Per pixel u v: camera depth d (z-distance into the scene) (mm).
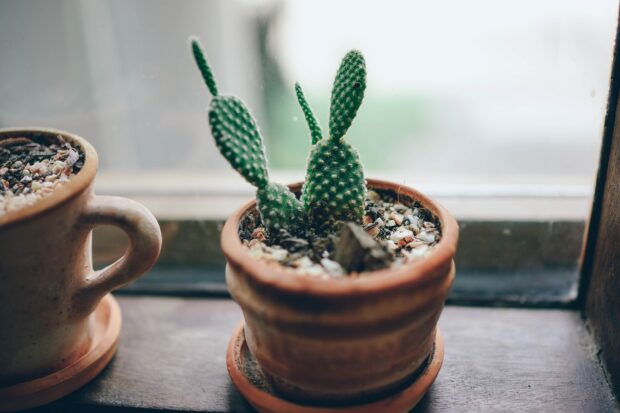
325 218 319
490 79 431
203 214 417
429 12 409
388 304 276
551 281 402
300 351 288
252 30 428
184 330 385
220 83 456
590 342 363
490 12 401
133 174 470
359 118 435
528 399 333
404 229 325
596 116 364
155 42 440
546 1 386
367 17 417
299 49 434
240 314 397
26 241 293
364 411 299
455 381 344
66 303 322
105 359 353
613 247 335
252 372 331
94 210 311
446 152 487
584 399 332
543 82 417
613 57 326
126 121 464
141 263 322
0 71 426
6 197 315
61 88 447
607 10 345
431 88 449
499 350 361
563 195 405
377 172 464
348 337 280
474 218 396
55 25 432
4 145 353
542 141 436
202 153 469
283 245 312
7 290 301
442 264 283
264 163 310
